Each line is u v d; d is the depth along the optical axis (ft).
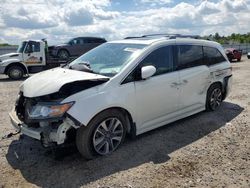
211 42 22.47
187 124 19.92
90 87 14.44
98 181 12.85
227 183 12.63
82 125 13.78
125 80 15.57
